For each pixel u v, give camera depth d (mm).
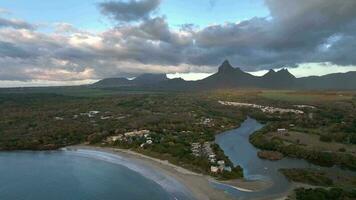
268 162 185125
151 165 182875
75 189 152625
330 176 157875
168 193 143500
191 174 164875
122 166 185125
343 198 128250
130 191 148250
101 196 144000
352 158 181875
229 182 151375
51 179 166750
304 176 156000
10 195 147000
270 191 139875
